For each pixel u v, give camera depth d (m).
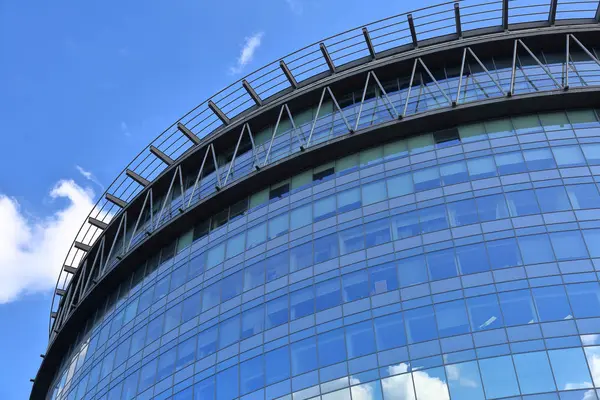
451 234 41.31
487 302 37.59
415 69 53.03
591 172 42.38
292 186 49.94
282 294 43.81
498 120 46.78
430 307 38.53
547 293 37.12
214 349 44.38
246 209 51.16
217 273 48.62
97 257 62.53
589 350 34.50
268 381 40.28
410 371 36.38
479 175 43.78
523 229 40.22
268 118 56.09
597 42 51.41
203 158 58.19
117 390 49.19
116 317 55.31
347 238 44.16
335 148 49.09
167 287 51.78
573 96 45.88
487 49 51.91
